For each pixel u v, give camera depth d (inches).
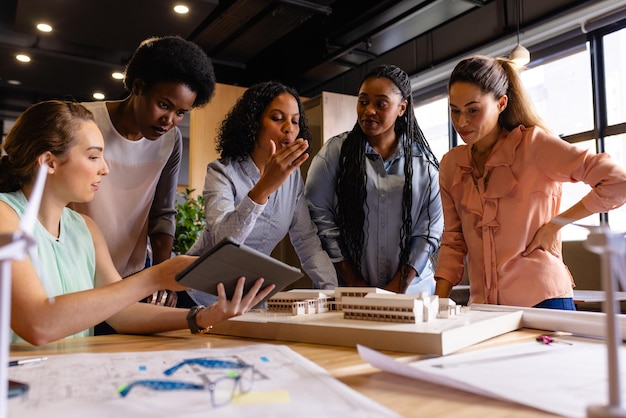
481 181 58.4
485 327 35.3
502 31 187.9
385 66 71.2
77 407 20.4
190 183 177.3
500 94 56.5
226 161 64.0
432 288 76.7
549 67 185.6
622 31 163.5
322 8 186.9
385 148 73.7
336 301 44.8
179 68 55.7
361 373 26.5
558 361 27.9
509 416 19.4
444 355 29.9
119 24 174.2
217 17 195.9
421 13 172.1
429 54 215.5
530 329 40.4
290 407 20.0
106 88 251.8
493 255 56.4
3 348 15.5
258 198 52.3
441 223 75.0
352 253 72.9
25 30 178.7
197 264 33.2
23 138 41.6
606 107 168.2
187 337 40.7
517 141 56.1
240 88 187.0
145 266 75.1
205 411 19.7
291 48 226.1
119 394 22.0
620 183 51.2
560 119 183.0
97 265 48.9
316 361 29.2
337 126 125.3
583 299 99.7
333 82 254.5
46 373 25.7
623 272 17.3
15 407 20.5
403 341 31.3
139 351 32.1
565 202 169.0
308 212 70.5
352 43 196.2
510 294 55.6
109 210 63.5
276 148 64.7
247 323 39.9
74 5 160.7
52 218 43.9
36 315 33.8
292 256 104.3
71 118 42.3
